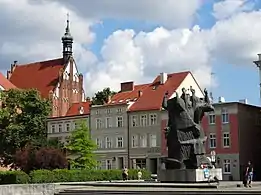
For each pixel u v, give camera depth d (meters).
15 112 89.88
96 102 120.62
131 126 93.31
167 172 43.28
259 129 84.25
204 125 82.25
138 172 67.81
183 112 44.03
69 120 105.38
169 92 92.56
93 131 99.12
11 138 85.12
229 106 80.00
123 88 102.62
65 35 131.25
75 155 87.62
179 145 43.62
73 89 129.12
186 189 34.06
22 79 135.50
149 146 90.06
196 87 96.62
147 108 91.31
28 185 36.59
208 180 41.53
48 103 91.62
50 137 107.44
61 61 131.88
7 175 62.50
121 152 94.06
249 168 43.69
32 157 75.00
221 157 79.94
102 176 68.25
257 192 30.23
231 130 79.44
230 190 32.09
